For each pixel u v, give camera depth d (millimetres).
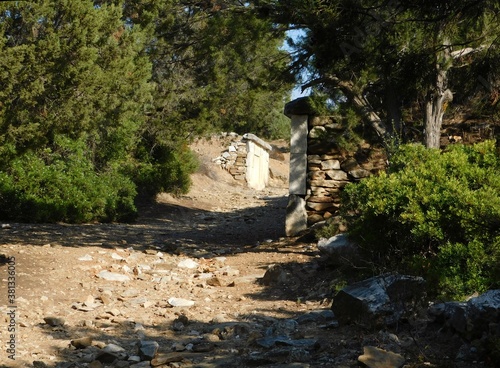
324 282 9188
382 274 6840
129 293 9203
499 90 11859
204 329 7219
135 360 5969
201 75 18906
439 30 8141
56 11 11172
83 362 5949
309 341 6129
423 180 8281
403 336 6152
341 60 8922
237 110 20641
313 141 14422
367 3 8031
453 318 5875
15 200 15984
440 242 7852
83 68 11164
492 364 5180
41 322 7406
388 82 8930
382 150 13852
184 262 11594
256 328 7211
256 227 18047
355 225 8898
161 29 16484
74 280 9781
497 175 8461
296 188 14398
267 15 9562
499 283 7035
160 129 21016
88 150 19016
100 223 17703
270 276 9844
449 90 11828
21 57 10258
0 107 10609
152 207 22156
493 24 9148
